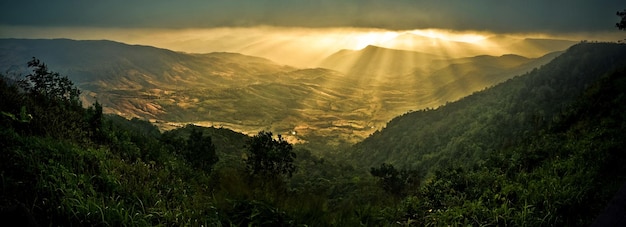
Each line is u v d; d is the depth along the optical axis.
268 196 6.40
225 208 5.56
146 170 7.00
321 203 6.67
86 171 5.50
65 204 4.08
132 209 4.57
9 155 4.80
